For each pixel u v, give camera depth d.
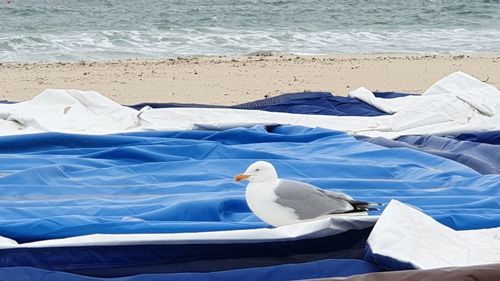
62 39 34.75
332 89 20.17
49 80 21.52
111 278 6.34
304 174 9.49
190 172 9.54
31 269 6.30
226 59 27.16
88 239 6.57
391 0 64.38
